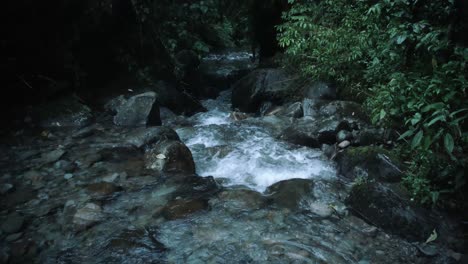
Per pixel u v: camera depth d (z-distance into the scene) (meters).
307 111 6.27
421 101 3.69
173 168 4.40
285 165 4.75
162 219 3.44
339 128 5.20
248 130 5.87
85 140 5.27
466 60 3.72
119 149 4.97
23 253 2.96
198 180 4.14
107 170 4.38
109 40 7.23
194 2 14.15
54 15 6.16
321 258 2.95
